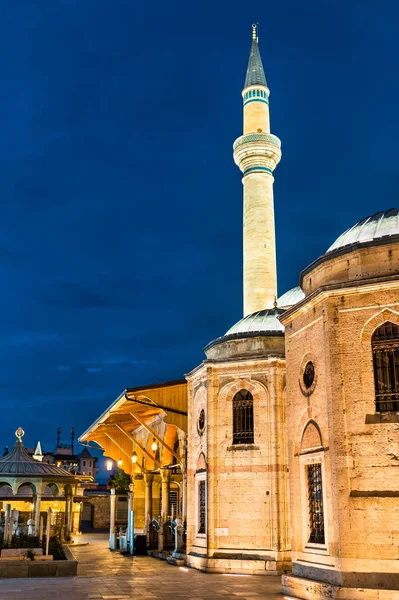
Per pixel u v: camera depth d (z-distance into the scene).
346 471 16.66
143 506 41.28
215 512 24.30
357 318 17.69
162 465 34.66
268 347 26.11
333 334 17.81
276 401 24.34
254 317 28.70
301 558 18.38
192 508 26.48
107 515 62.72
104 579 21.27
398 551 15.65
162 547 30.41
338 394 17.31
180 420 29.27
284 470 23.83
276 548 22.94
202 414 26.59
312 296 18.70
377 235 19.20
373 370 17.23
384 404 16.97
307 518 18.48
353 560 15.95
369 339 17.44
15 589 18.62
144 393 28.91
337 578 16.05
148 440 39.16
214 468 24.73
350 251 18.64
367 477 16.48
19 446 35.59
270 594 18.02
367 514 16.12
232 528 23.94
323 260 19.48
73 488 40.88
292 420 19.98
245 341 26.56
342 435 16.95
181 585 19.84
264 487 23.84
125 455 43.19
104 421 37.41
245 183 48.34
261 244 46.22
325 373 17.94
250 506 23.86
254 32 55.28
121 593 17.97
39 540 25.16
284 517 23.34
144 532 33.81
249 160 48.41
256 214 46.97
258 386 24.89
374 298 17.56
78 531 52.09
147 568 24.94
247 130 50.53
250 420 24.94
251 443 24.55
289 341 20.69
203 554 24.20
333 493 16.70
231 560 23.30
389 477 16.25
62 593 17.83
